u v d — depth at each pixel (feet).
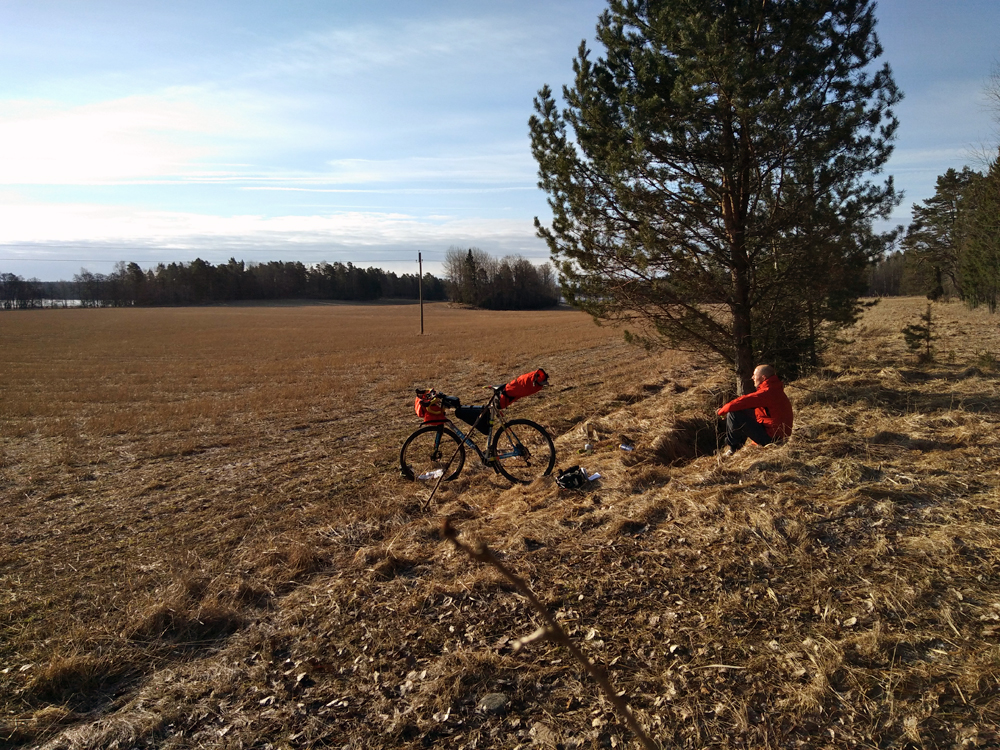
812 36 24.13
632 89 26.40
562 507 18.35
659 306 27.99
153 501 23.77
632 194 25.46
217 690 11.11
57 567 17.29
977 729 8.43
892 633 10.55
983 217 69.31
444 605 13.16
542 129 27.48
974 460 17.39
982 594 11.33
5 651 12.88
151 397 55.67
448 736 9.49
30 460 31.83
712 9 23.77
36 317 258.78
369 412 43.32
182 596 14.38
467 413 23.34
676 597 12.46
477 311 324.19
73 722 10.66
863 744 8.45
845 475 17.04
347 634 12.58
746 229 25.85
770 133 23.47
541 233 28.17
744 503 16.10
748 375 28.48
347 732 9.81
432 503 21.03
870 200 25.38
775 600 11.93
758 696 9.48
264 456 31.01
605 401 38.96
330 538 18.02
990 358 34.09
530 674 10.56
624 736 9.04
